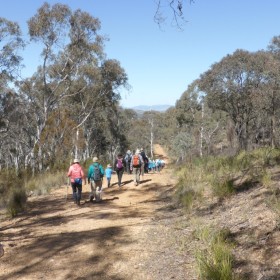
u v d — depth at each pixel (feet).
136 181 50.90
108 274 19.90
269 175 30.04
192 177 41.52
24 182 59.16
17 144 168.04
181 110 239.50
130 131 284.41
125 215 33.24
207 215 27.73
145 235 26.00
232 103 165.89
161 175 60.80
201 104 233.14
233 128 86.07
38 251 24.38
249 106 161.99
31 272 20.93
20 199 40.34
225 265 17.11
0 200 43.65
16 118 134.31
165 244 23.44
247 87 159.94
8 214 37.19
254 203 25.91
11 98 127.65
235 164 39.93
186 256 20.86
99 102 139.23
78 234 27.84
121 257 22.13
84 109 135.03
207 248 20.65
